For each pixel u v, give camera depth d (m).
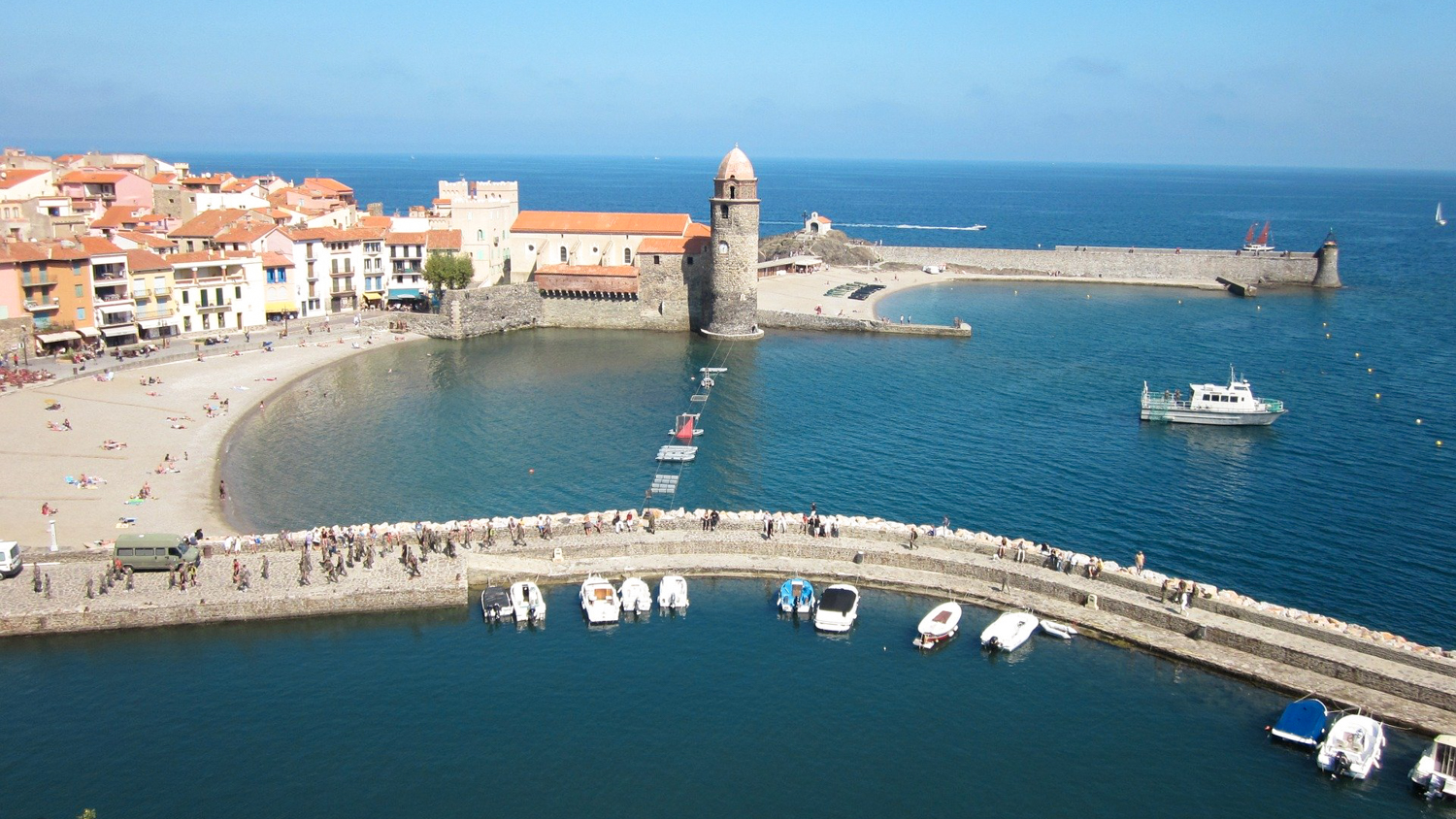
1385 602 69.69
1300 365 145.12
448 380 132.88
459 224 181.00
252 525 80.19
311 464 96.56
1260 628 59.81
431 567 68.00
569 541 71.81
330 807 47.59
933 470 96.69
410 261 178.12
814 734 53.50
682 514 76.38
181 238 164.75
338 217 195.62
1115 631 61.50
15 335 122.19
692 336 170.50
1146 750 52.16
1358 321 181.25
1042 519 83.94
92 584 64.94
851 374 139.38
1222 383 133.50
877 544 71.88
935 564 69.44
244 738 52.38
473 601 66.56
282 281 160.00
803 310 186.88
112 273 134.00
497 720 54.25
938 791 49.38
